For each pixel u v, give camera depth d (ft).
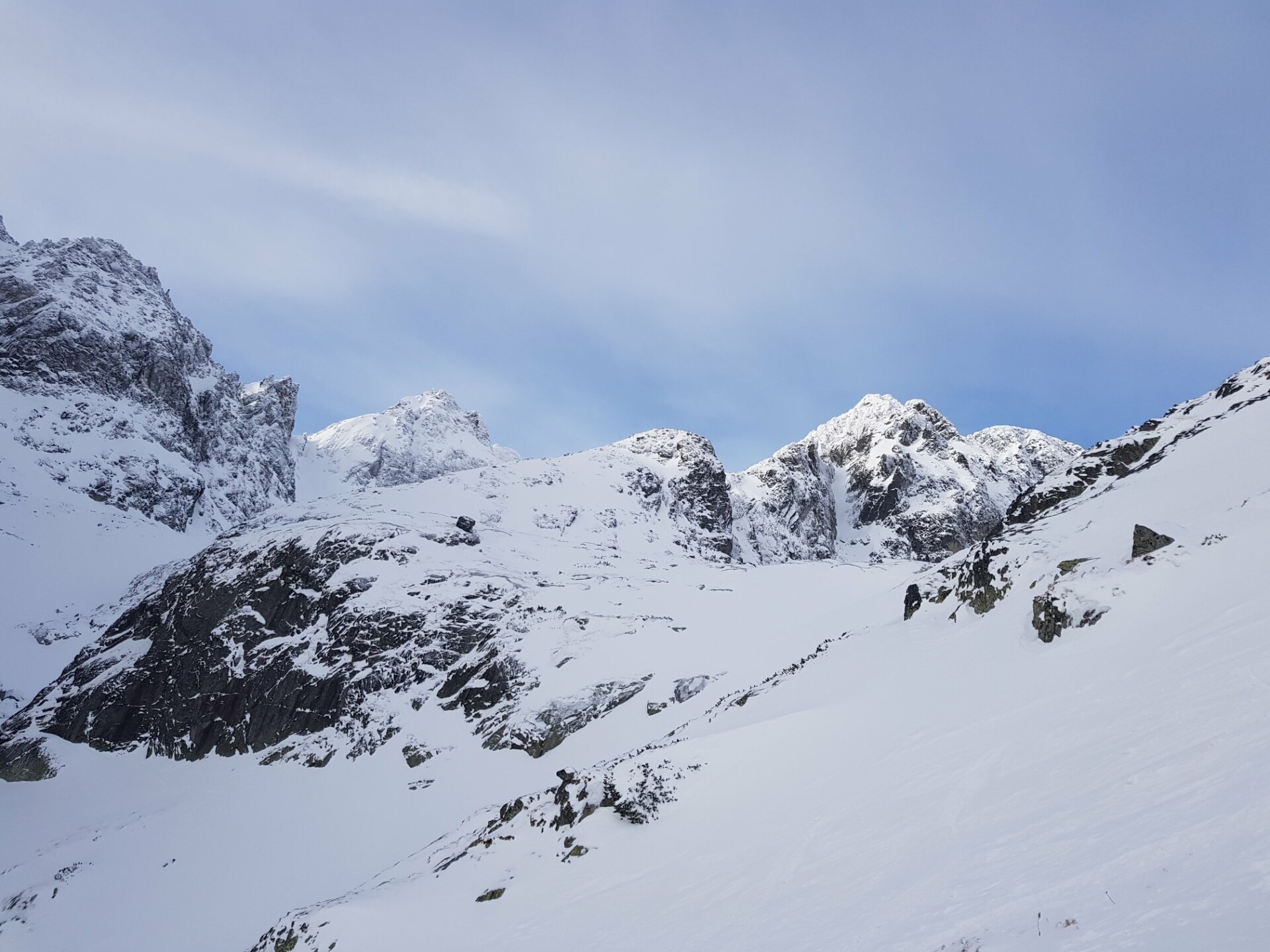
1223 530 74.95
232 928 128.36
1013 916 27.86
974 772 49.39
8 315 546.26
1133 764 38.11
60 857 162.61
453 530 307.99
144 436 541.75
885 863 41.65
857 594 256.32
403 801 167.12
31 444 471.62
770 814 62.39
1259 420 120.16
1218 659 47.98
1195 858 25.81
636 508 412.77
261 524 338.95
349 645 228.02
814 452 644.69
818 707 87.56
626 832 74.28
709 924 45.29
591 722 176.76
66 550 407.85
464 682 208.74
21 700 292.40
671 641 207.72
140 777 213.87
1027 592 89.97
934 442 641.81
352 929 71.46
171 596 277.23
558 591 245.65
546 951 53.62
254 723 217.97
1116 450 153.58
